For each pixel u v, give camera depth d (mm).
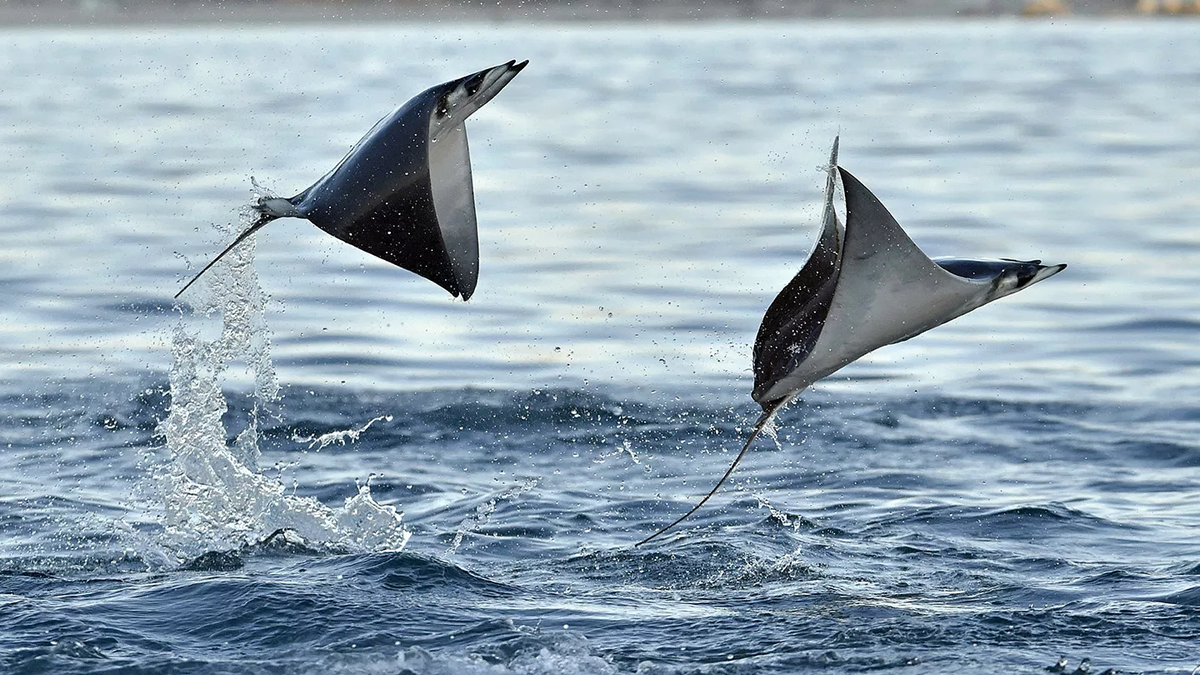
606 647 17516
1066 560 22172
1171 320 42625
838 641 17719
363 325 42094
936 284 17047
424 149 19594
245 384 34812
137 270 49188
